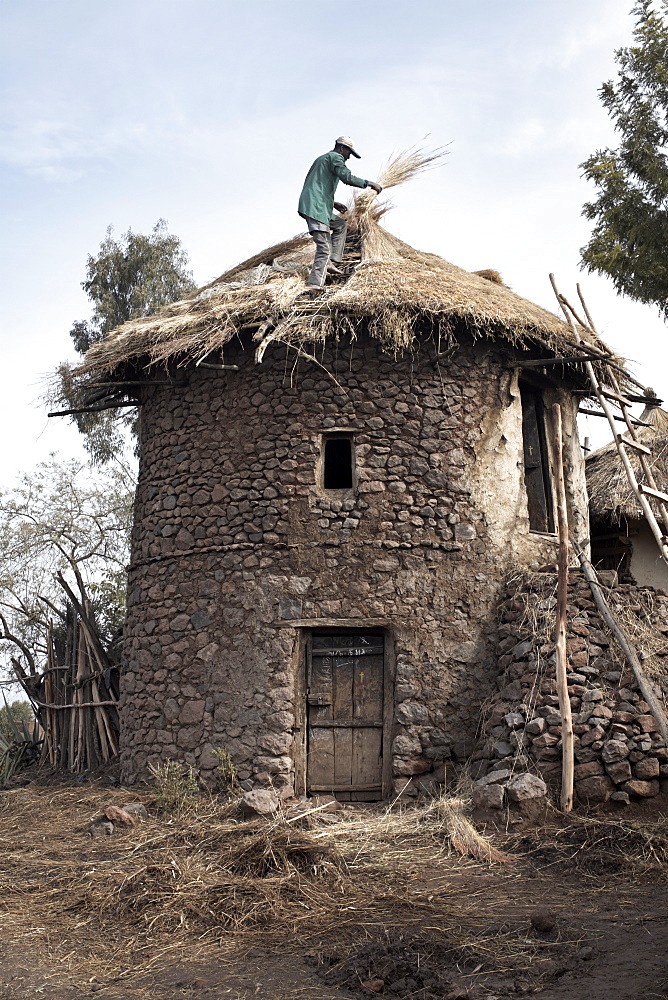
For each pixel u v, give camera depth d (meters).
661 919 5.84
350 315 9.76
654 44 13.09
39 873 7.25
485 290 10.61
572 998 4.75
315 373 10.03
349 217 11.80
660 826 7.41
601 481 13.33
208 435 10.30
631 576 13.45
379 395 9.98
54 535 18.66
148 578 10.50
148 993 5.08
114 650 13.40
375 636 9.70
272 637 9.48
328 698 9.50
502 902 6.30
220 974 5.29
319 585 9.59
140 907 6.31
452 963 5.31
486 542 10.04
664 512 10.10
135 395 11.93
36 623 17.11
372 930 5.82
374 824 8.22
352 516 9.73
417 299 9.61
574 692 8.45
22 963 5.51
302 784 9.30
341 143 10.97
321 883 6.68
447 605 9.69
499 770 8.38
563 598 8.73
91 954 5.66
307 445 9.89
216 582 9.88
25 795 10.42
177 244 23.20
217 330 9.73
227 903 6.27
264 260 12.05
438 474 9.95
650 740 8.05
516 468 10.52
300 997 4.95
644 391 11.67
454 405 10.16
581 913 6.04
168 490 10.51
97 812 9.11
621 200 13.12
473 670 9.60
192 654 9.85
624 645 8.55
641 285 12.89
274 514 9.77
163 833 8.10
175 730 9.78
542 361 10.44
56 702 12.82
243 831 7.83
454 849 7.44
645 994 4.71
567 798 7.87
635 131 13.09
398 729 9.30
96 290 22.56
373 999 4.90
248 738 9.34
